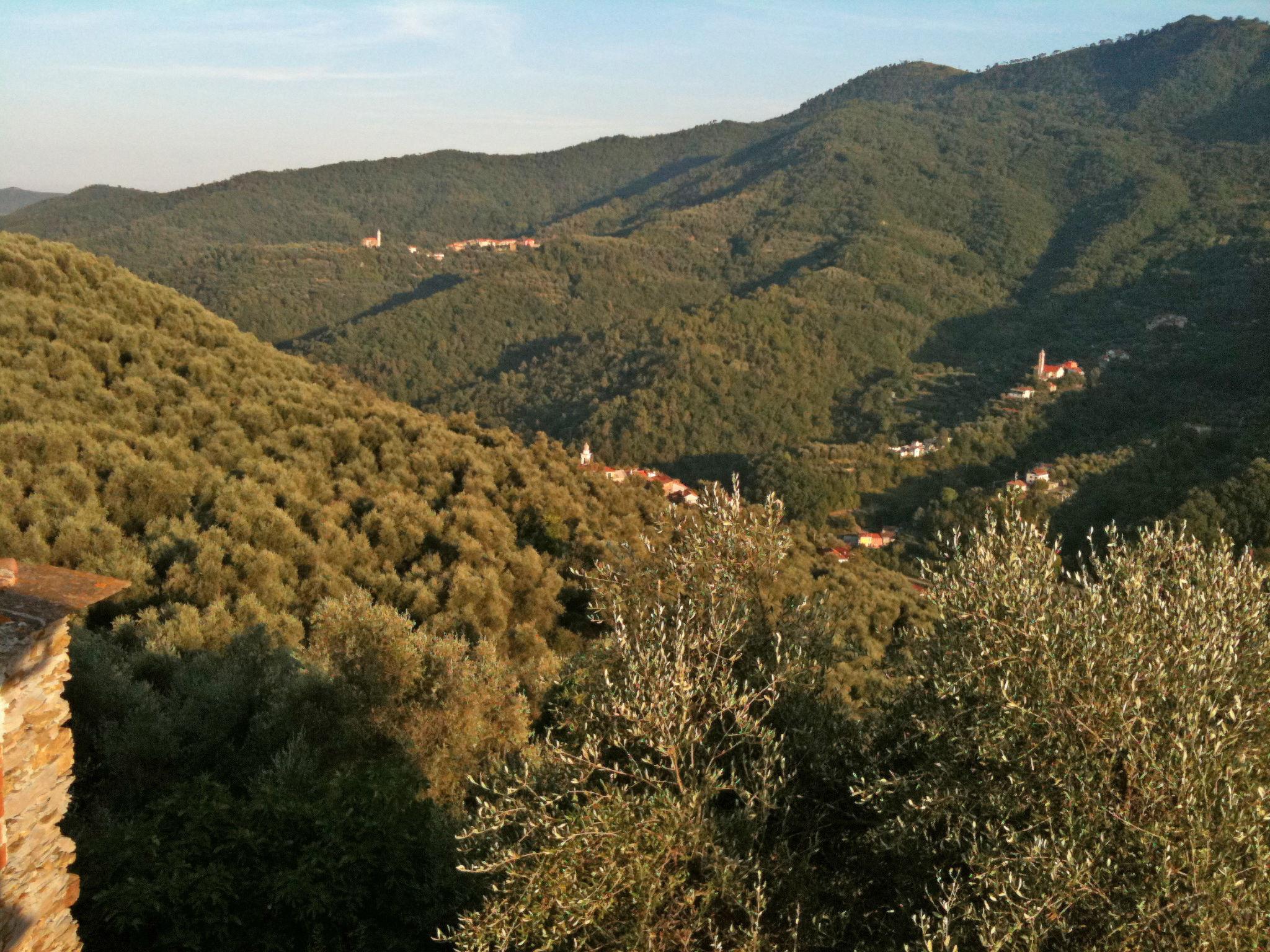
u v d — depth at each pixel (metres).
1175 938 3.26
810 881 4.43
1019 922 3.43
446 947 5.92
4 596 3.81
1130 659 3.90
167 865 5.53
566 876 3.90
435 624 15.07
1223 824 3.42
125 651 10.06
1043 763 3.91
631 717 4.31
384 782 6.99
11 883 3.61
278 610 13.95
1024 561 4.53
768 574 5.82
